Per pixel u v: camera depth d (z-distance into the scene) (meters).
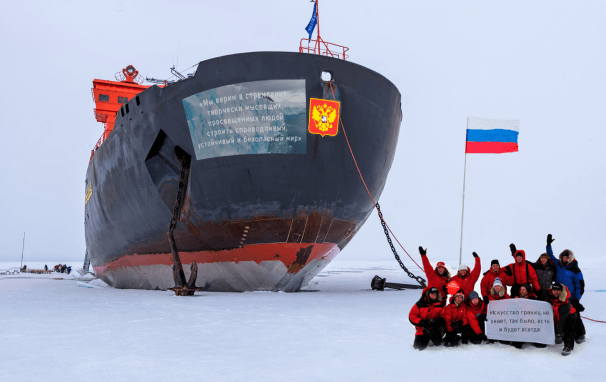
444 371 5.05
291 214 15.84
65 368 5.31
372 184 17.33
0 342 7.03
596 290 19.64
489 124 11.62
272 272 17.06
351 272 56.03
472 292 6.77
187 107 15.97
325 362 5.55
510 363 5.46
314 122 15.20
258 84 15.20
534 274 7.43
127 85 29.77
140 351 6.31
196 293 16.92
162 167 17.70
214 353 6.15
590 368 5.20
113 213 21.78
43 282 29.88
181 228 17.48
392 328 8.25
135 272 22.34
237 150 15.38
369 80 16.09
